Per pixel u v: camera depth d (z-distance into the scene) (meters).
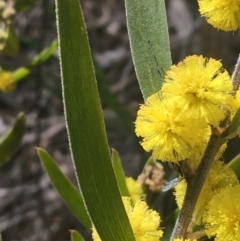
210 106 0.11
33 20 0.40
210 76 0.11
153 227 0.12
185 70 0.11
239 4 0.11
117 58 0.39
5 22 0.22
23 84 0.39
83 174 0.11
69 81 0.10
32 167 0.36
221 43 0.32
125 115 0.29
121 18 0.41
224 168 0.12
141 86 0.12
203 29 0.32
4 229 0.34
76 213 0.16
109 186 0.11
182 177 0.12
